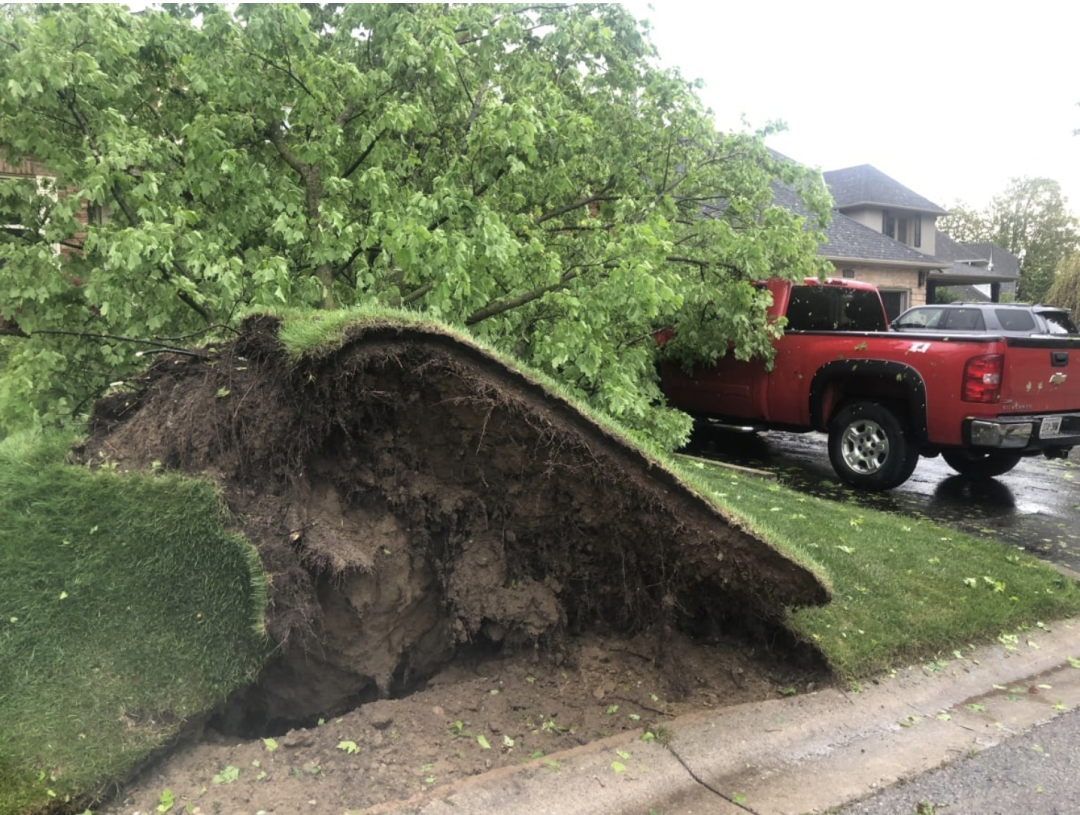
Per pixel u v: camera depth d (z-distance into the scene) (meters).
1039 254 51.19
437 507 3.34
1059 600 4.49
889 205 26.80
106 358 5.39
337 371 3.05
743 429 8.75
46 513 2.86
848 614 3.93
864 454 7.54
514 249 5.52
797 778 2.76
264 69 5.88
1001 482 8.32
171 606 2.72
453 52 5.70
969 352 6.63
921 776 2.84
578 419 3.17
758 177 7.36
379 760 2.71
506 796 2.50
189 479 2.97
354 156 6.39
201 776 2.54
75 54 4.76
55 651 2.56
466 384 3.09
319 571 2.96
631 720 3.05
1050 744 3.11
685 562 3.35
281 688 3.09
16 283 5.11
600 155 6.99
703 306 7.59
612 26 6.78
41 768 2.30
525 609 3.37
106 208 6.09
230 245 5.77
